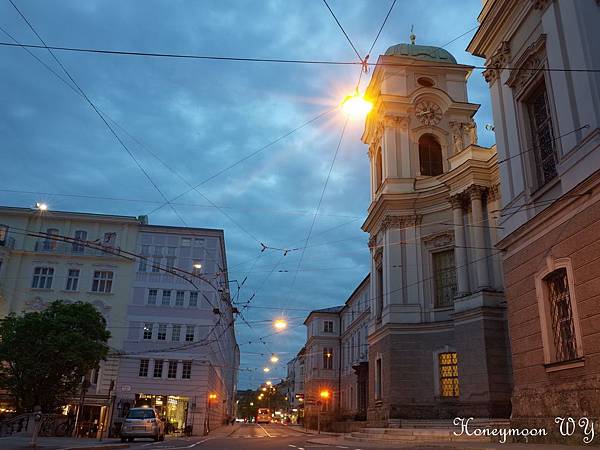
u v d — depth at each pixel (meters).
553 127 13.95
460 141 30.59
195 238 41.06
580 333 11.93
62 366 27.92
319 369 61.34
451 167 29.06
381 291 31.88
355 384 49.59
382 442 20.06
